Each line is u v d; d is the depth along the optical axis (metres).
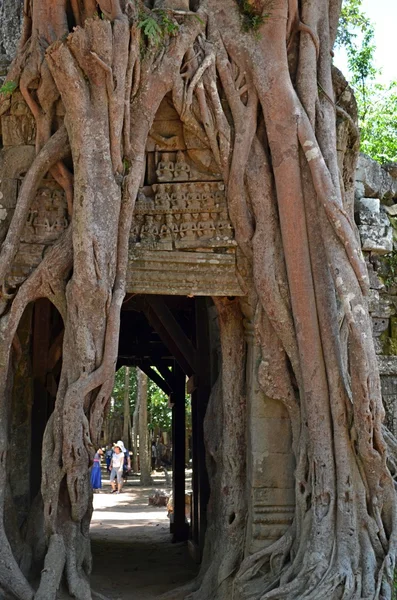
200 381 9.88
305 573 6.91
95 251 7.16
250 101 7.77
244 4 7.88
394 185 10.57
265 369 7.68
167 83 7.56
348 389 7.31
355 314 7.13
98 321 7.28
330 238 7.37
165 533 12.77
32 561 7.47
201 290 7.82
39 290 7.52
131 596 7.96
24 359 8.64
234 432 8.05
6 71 8.75
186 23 7.71
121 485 23.55
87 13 7.68
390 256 10.51
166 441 35.59
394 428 9.97
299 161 7.62
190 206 7.84
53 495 7.22
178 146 7.90
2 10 9.43
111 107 7.24
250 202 7.77
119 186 7.35
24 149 7.86
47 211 7.73
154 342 12.93
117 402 35.75
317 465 7.25
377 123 20.91
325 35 8.06
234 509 7.88
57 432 7.28
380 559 7.07
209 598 7.68
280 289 7.63
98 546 11.27
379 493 7.22
